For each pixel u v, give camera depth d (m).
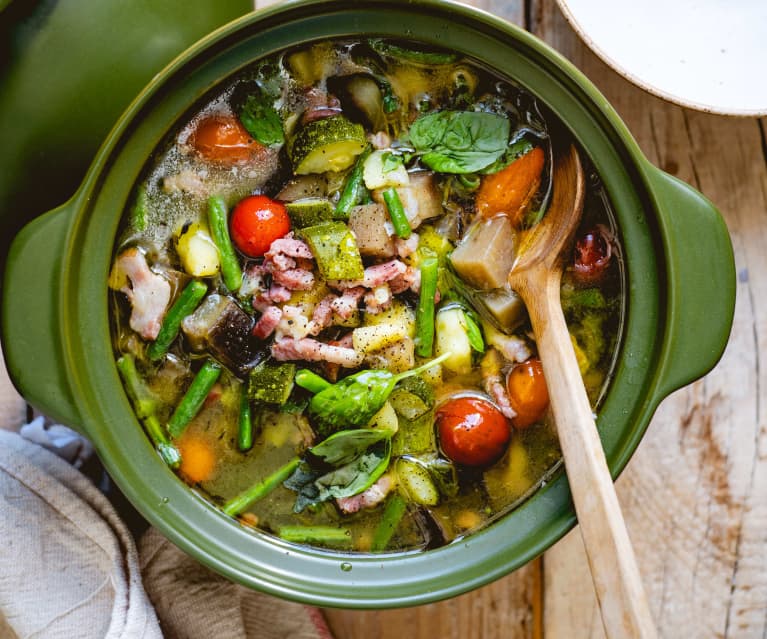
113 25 0.63
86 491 0.69
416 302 0.63
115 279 0.62
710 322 0.60
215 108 0.62
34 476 0.68
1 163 0.64
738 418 0.72
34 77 0.63
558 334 0.61
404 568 0.62
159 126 0.60
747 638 0.72
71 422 0.60
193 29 0.64
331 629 0.73
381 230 0.63
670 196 0.60
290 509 0.64
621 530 0.57
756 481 0.72
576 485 0.58
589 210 0.62
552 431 0.63
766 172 0.72
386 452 0.63
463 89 0.62
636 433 0.60
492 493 0.63
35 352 0.60
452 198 0.63
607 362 0.62
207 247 0.63
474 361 0.64
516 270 0.62
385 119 0.63
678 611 0.72
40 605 0.68
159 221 0.62
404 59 0.62
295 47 0.61
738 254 0.72
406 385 0.63
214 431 0.63
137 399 0.63
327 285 0.63
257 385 0.63
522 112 0.62
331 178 0.63
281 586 0.62
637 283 0.61
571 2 0.70
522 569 0.73
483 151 0.62
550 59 0.59
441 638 0.73
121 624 0.67
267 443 0.64
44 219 0.60
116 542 0.68
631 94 0.71
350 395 0.62
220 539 0.62
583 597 0.73
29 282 0.60
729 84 0.69
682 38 0.70
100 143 0.65
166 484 0.62
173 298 0.63
